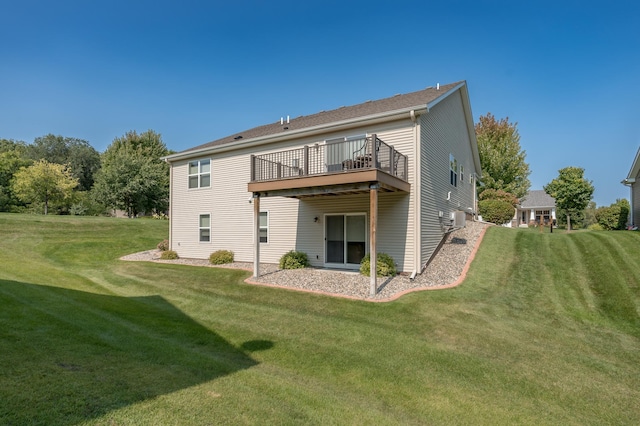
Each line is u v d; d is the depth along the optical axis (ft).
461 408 11.37
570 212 102.83
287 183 31.89
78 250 53.16
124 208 110.11
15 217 67.72
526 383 13.41
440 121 41.45
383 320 21.13
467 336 18.52
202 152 50.24
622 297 24.48
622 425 10.82
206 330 19.02
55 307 20.49
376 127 36.06
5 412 8.73
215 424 9.22
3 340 13.99
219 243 49.06
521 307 23.85
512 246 39.40
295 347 16.70
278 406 10.65
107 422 8.73
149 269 40.40
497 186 85.66
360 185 28.78
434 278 31.40
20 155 147.23
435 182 39.29
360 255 36.99
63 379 10.93
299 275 34.06
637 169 56.03
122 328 17.78
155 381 11.58
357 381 13.19
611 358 16.22
